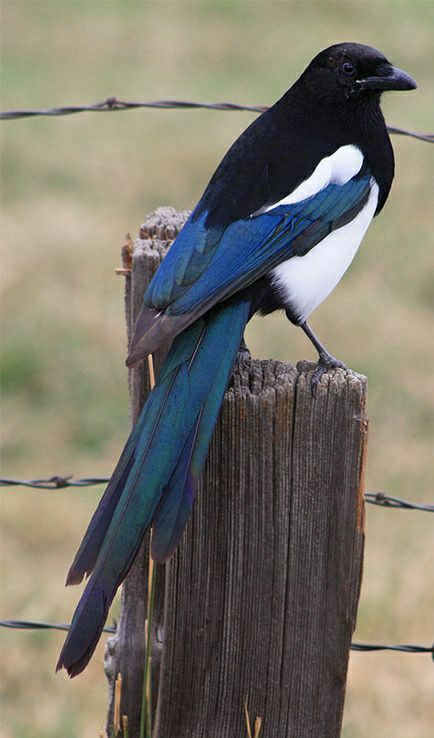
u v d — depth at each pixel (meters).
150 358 6.95
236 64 30.56
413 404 15.75
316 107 8.07
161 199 22.34
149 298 6.84
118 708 7.11
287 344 16.86
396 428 15.41
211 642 6.71
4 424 15.44
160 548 5.89
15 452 14.92
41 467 14.62
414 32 32.84
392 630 11.41
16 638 11.50
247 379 6.50
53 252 19.64
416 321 17.78
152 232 7.54
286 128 8.02
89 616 5.82
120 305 18.05
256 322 17.30
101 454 14.95
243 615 6.65
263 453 6.44
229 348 6.63
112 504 6.04
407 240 20.31
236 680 6.75
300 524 6.51
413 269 19.30
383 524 13.37
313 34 32.91
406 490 14.08
